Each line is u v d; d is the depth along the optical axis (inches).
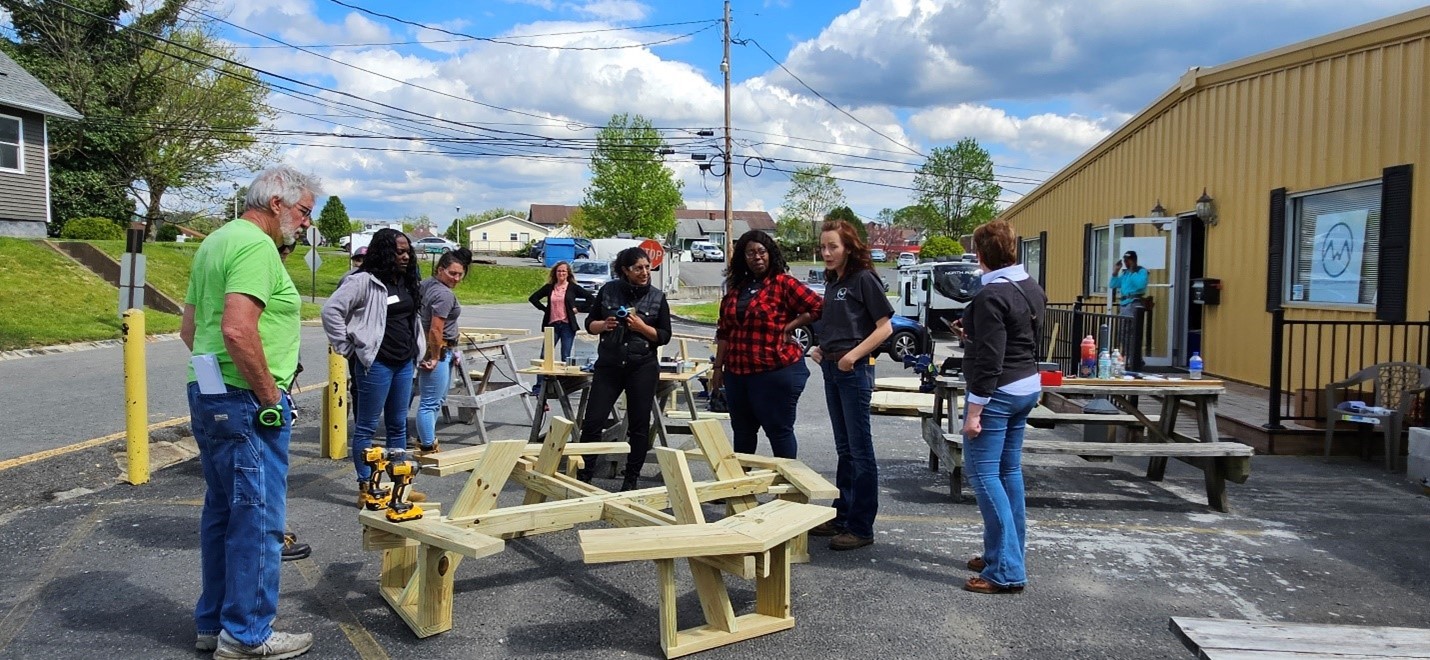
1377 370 257.9
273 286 122.6
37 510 203.5
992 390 148.4
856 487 177.9
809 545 183.0
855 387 172.1
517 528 148.1
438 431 306.7
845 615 145.1
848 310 172.4
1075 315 361.4
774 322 185.2
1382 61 291.4
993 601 151.5
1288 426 268.1
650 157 2204.7
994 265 153.4
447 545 125.0
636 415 207.0
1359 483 233.5
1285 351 342.6
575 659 128.7
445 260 248.1
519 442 157.6
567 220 3545.8
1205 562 172.4
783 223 2842.0
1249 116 363.6
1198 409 222.7
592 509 158.7
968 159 2549.2
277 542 126.3
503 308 1123.9
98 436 287.4
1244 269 366.9
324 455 262.2
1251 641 123.0
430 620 135.6
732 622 134.4
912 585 159.2
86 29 1128.8
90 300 697.6
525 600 151.9
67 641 134.0
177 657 129.0
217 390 119.8
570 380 271.3
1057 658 129.3
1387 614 146.3
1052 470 255.4
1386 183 286.5
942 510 209.9
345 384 262.8
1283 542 185.3
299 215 131.3
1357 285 306.5
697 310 1133.1
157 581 159.0
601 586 159.2
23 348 537.0
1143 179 459.2
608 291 208.4
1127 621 143.0
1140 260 423.5
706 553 124.3
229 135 1233.4
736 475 174.1
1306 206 333.7
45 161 873.5
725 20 1064.8
